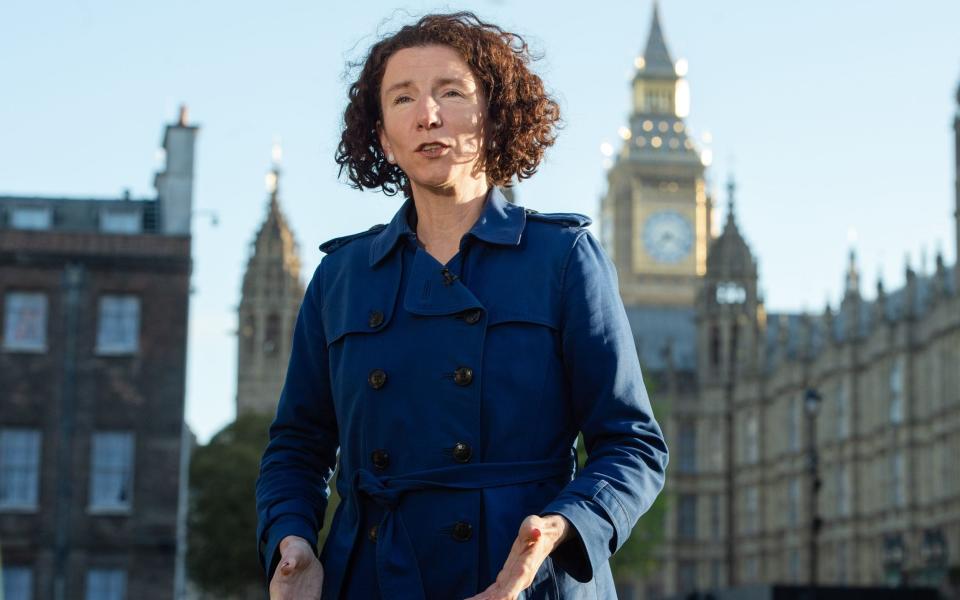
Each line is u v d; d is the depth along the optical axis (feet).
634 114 611.88
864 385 322.14
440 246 14.49
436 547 13.41
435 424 13.62
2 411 176.45
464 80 14.42
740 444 400.47
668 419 414.62
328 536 14.29
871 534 313.73
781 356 375.86
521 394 13.73
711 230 598.75
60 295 178.70
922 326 297.12
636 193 595.88
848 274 335.26
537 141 15.08
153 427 178.40
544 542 12.67
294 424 15.16
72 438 177.17
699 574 404.57
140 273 180.45
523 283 14.01
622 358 14.01
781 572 368.07
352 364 14.07
